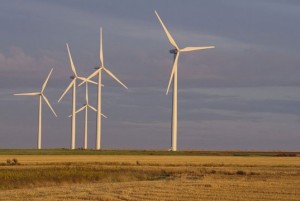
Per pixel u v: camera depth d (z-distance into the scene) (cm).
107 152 11500
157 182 4872
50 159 8894
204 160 9075
